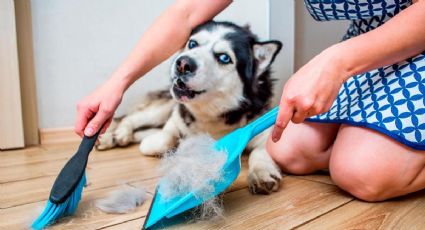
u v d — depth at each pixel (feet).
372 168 2.35
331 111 2.92
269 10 5.34
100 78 5.64
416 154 2.38
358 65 2.05
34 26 5.09
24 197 2.67
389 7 2.66
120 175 3.32
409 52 2.16
